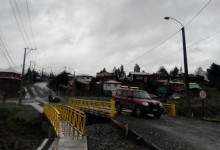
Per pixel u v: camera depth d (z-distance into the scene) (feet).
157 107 65.41
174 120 62.80
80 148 34.76
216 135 42.29
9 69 311.06
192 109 135.74
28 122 104.99
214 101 165.58
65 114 70.54
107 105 70.95
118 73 519.19
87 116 80.64
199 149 32.89
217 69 324.60
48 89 372.17
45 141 44.55
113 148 36.94
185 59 82.43
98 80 350.84
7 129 95.09
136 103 66.49
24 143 57.98
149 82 239.50
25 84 407.64
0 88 252.83
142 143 38.06
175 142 36.99
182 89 228.22
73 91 284.82
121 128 50.39
